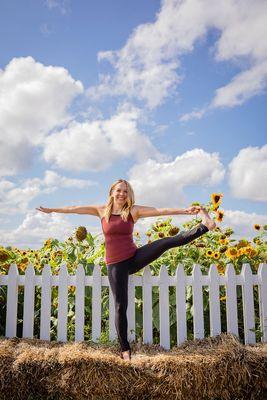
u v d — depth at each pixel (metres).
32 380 3.67
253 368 3.76
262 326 4.89
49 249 6.29
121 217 4.48
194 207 4.45
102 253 5.45
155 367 3.65
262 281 4.99
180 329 4.78
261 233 6.09
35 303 5.82
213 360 3.69
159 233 5.55
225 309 5.41
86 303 5.44
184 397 3.59
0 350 3.94
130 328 4.78
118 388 3.55
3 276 5.04
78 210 4.81
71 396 3.61
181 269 4.86
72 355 3.72
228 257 5.41
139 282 4.85
